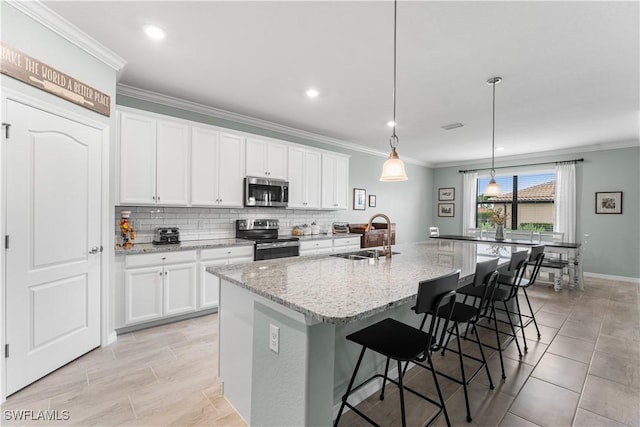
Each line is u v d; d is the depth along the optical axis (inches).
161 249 117.8
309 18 81.2
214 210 156.9
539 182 251.9
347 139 214.5
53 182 83.3
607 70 107.0
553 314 141.3
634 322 130.9
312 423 49.3
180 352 97.8
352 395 72.8
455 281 58.6
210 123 154.6
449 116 159.3
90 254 95.2
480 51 96.3
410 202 289.7
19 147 74.8
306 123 175.9
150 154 122.3
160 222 138.8
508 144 220.5
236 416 68.6
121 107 114.4
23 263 76.3
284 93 132.5
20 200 75.4
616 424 67.1
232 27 85.5
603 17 78.2
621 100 134.4
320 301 49.4
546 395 77.9
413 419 68.3
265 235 174.6
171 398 74.4
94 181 96.0
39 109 79.0
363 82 120.4
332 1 74.4
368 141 220.1
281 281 63.7
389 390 79.8
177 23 83.9
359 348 74.7
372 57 101.2
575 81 116.4
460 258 100.9
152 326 118.7
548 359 97.3
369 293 54.7
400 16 79.5
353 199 236.7
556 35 86.7
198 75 115.8
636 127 174.2
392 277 69.1
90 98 93.7
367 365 77.7
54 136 83.2
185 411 69.9
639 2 72.2
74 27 84.4
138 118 119.1
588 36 86.9
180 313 123.3
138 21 83.0
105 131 99.5
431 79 116.5
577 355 100.1
